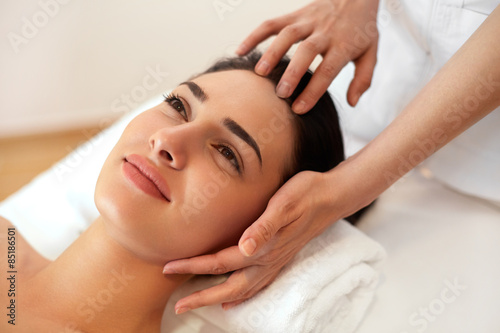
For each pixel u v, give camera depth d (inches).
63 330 32.8
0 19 66.2
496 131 39.8
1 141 75.5
